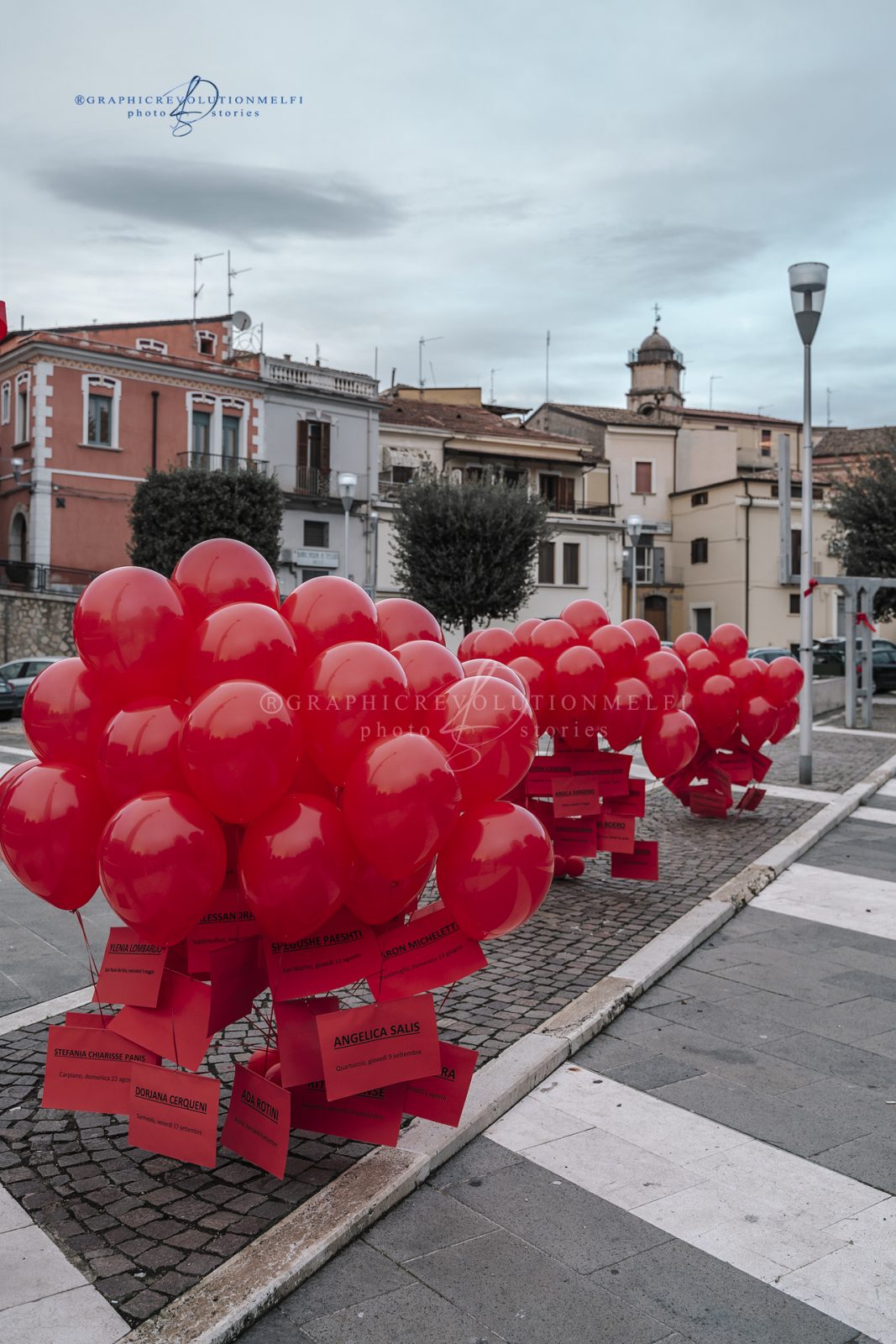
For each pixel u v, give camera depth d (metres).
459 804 3.38
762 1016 5.46
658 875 7.75
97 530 30.62
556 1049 4.77
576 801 7.45
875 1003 5.66
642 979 5.80
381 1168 3.64
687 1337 2.87
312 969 3.54
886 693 30.28
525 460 41.00
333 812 3.35
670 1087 4.55
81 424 30.30
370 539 34.03
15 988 5.66
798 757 15.93
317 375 34.97
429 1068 3.56
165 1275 3.02
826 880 8.56
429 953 3.62
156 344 33.34
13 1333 2.75
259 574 3.72
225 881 3.65
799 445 52.00
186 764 3.21
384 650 3.51
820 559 44.78
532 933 6.76
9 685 24.00
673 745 7.34
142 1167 3.69
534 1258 3.23
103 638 3.39
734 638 10.41
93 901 7.73
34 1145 3.85
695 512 45.75
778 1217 3.50
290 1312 2.94
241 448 33.41
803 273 12.69
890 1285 3.13
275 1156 3.43
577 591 40.88
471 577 29.62
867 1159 3.91
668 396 55.62
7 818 3.45
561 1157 3.91
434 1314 2.95
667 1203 3.58
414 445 38.72
